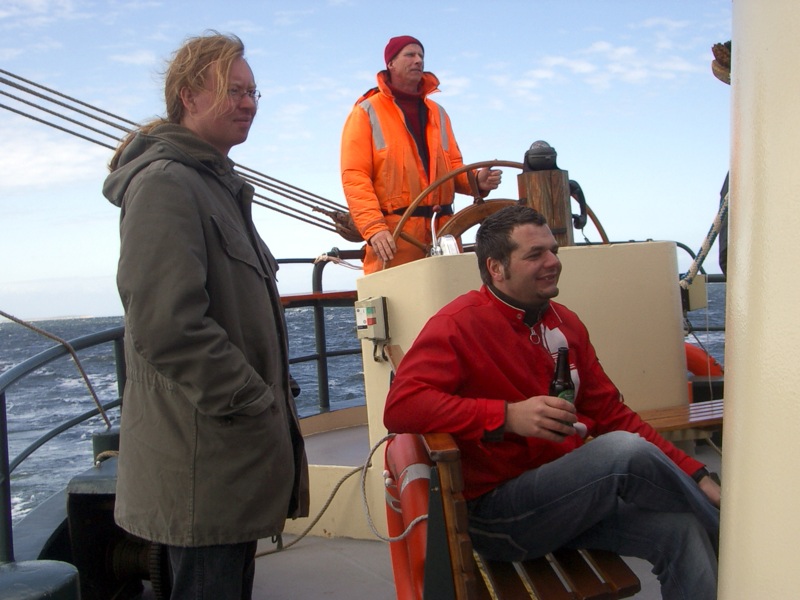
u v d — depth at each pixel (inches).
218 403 78.3
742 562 39.2
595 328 133.0
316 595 123.6
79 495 116.6
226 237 84.3
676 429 119.0
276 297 93.1
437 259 121.1
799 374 36.2
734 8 44.8
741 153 42.1
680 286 149.3
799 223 36.9
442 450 73.5
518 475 88.3
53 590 76.3
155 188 78.8
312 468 150.2
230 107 86.7
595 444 82.0
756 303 39.2
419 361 84.5
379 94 161.9
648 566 126.0
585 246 134.6
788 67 38.3
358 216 155.4
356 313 139.9
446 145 167.8
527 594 80.9
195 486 80.5
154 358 77.2
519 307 87.0
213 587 82.5
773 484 37.1
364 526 144.8
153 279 76.4
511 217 86.2
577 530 83.2
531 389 87.1
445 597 72.9
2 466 104.0
